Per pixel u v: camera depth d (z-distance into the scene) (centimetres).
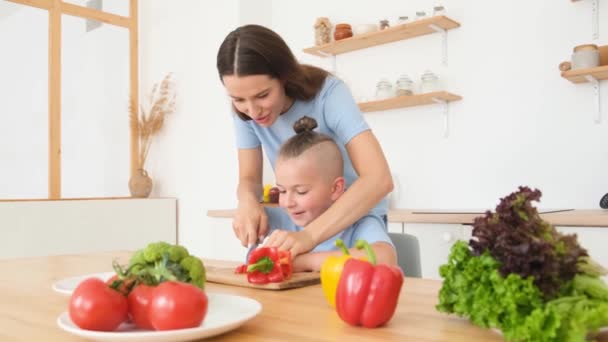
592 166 228
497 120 253
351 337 58
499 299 52
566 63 222
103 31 364
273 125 135
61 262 136
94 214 328
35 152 338
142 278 61
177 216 365
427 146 275
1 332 62
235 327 58
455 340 56
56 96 336
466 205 262
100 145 359
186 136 359
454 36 266
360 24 287
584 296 52
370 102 275
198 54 350
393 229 242
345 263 65
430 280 97
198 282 75
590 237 191
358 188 111
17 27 329
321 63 316
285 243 101
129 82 379
